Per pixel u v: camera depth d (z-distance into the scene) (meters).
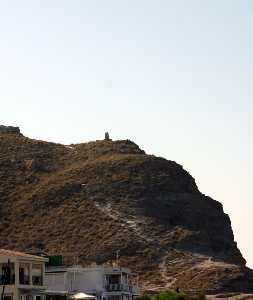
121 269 157.25
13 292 110.19
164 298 145.38
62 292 129.62
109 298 153.25
